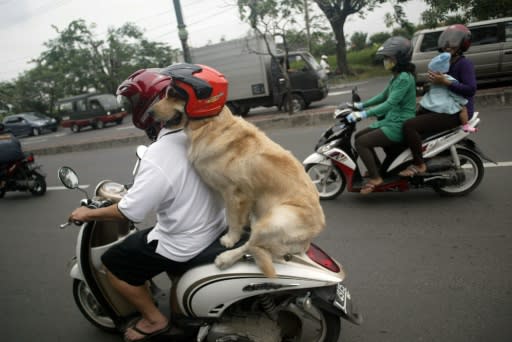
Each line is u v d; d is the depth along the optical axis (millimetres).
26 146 20500
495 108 9430
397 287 3328
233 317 2494
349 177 5094
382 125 4785
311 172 5691
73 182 2670
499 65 12188
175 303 2578
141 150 2656
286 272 2305
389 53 4516
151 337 2635
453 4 15734
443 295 3152
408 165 4828
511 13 15375
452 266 3520
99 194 2725
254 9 12516
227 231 2582
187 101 2137
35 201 7586
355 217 4797
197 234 2379
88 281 2730
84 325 3330
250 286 2318
